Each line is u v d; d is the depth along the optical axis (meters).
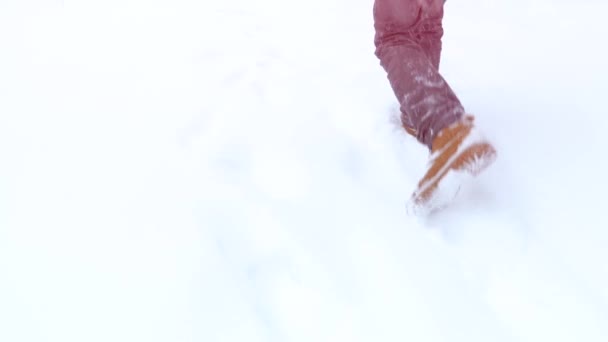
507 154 1.48
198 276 1.14
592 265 1.15
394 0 1.31
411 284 1.15
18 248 1.19
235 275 1.16
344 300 1.11
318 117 1.76
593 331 1.02
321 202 1.38
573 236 1.22
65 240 1.22
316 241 1.26
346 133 1.68
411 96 1.21
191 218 1.29
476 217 1.29
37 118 1.69
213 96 1.86
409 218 1.32
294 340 1.04
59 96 1.83
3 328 1.02
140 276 1.13
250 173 1.50
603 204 1.29
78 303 1.07
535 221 1.27
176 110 1.76
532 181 1.38
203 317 1.06
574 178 1.38
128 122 1.69
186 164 1.49
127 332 1.02
